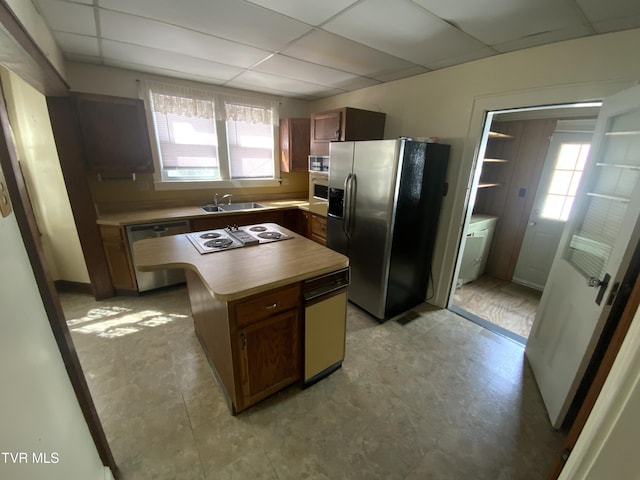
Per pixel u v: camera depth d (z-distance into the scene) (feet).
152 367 6.46
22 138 8.24
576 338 4.94
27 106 7.89
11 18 3.52
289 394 5.83
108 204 10.02
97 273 9.18
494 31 5.75
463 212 8.48
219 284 4.51
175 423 5.13
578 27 5.35
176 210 10.59
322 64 8.25
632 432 1.50
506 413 5.50
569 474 1.82
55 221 9.04
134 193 10.42
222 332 5.03
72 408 3.37
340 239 9.51
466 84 7.77
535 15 5.05
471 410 5.55
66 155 8.09
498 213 12.22
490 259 12.71
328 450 4.73
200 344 7.25
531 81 6.56
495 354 7.21
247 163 12.85
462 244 8.85
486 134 7.82
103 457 4.07
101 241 9.01
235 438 4.89
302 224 12.59
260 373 5.24
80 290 9.80
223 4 5.09
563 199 10.52
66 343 3.43
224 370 5.39
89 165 8.54
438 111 8.56
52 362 3.09
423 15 5.28
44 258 3.17
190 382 6.05
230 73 9.41
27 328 2.60
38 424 2.40
